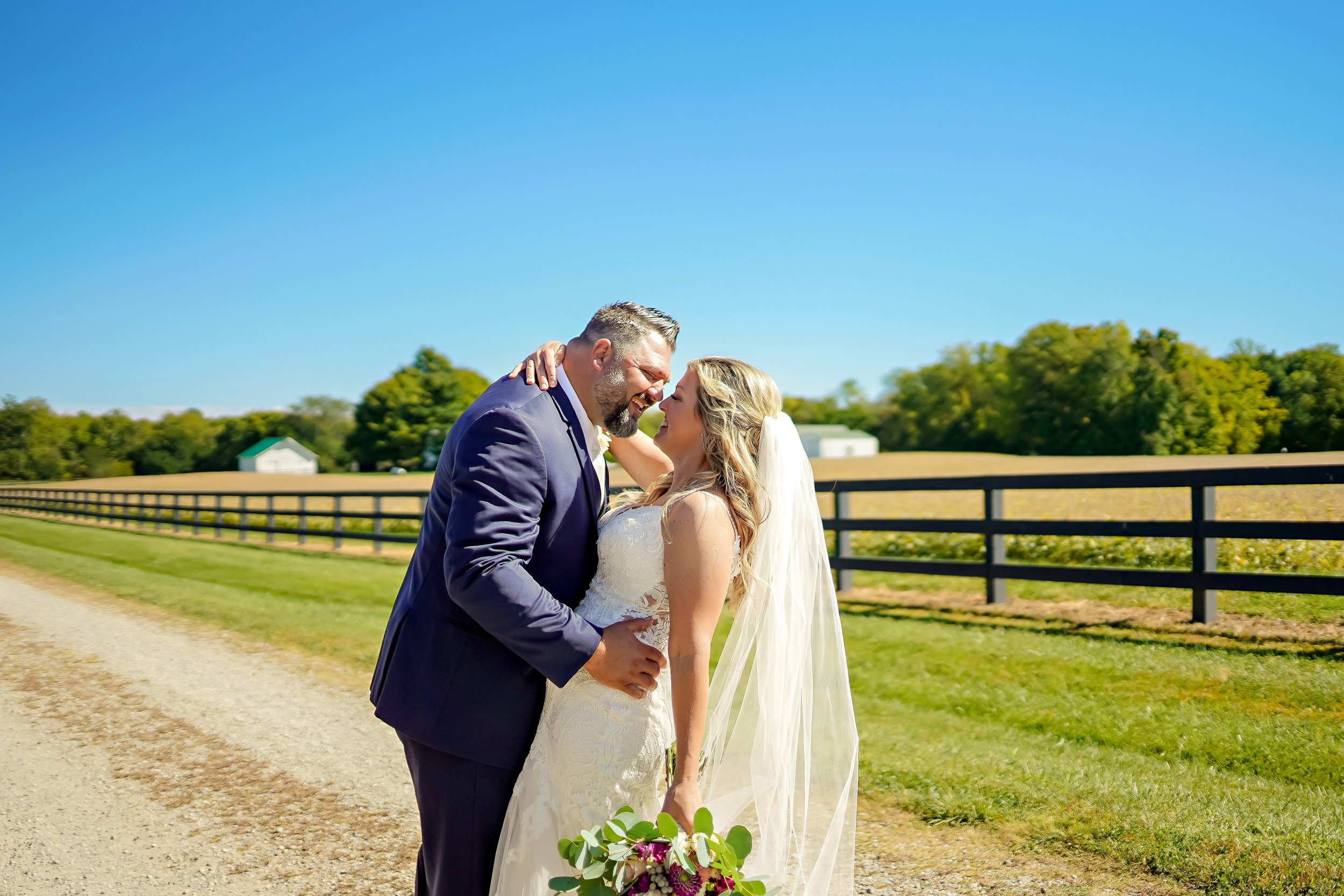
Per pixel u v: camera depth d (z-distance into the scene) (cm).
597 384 244
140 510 2594
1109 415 7294
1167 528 657
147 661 712
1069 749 414
